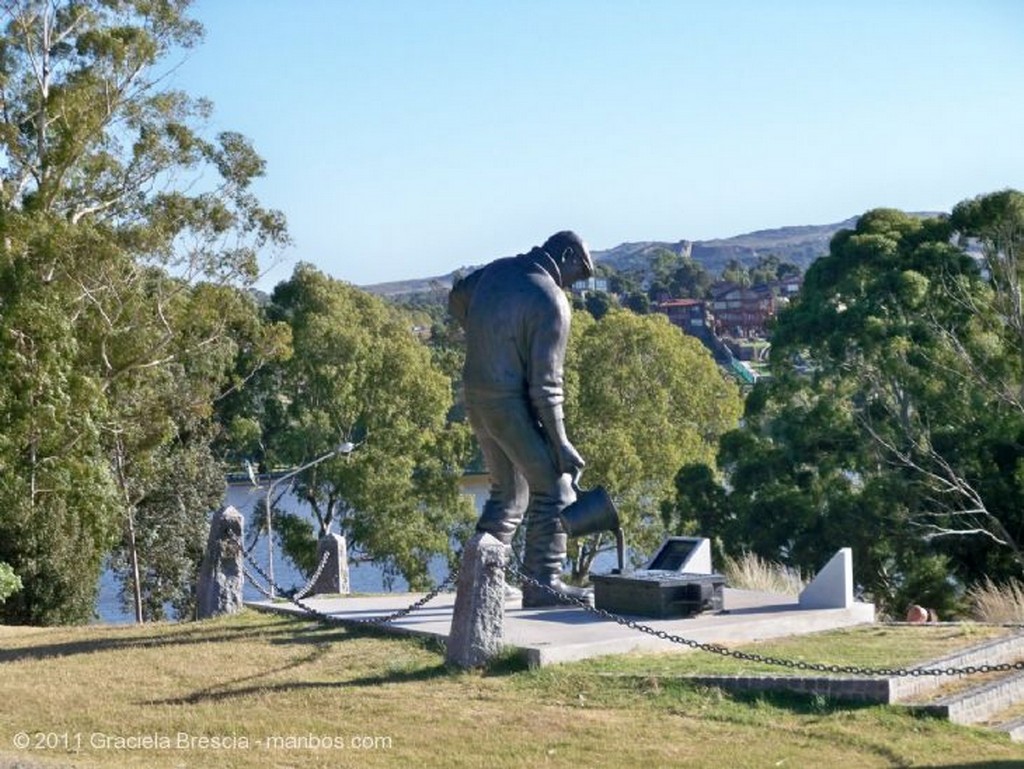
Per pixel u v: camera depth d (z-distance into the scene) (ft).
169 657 44.83
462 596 41.73
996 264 113.80
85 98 112.27
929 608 95.91
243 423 152.25
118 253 108.99
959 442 102.32
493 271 52.08
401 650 43.96
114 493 102.12
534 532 51.96
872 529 101.24
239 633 49.08
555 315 50.65
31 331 98.89
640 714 36.60
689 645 40.04
